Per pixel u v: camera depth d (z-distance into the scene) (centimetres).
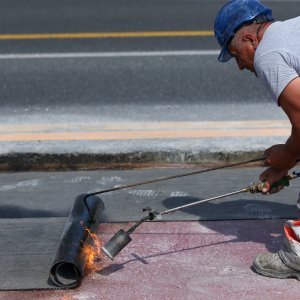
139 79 1877
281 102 843
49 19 2553
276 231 1065
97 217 1051
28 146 1359
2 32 2375
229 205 1157
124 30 2384
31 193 1229
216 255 998
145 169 1327
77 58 2069
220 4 2773
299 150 870
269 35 848
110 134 1441
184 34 2320
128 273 953
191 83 1841
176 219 1109
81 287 919
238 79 1869
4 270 961
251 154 1323
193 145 1351
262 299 887
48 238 1051
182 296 898
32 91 1786
